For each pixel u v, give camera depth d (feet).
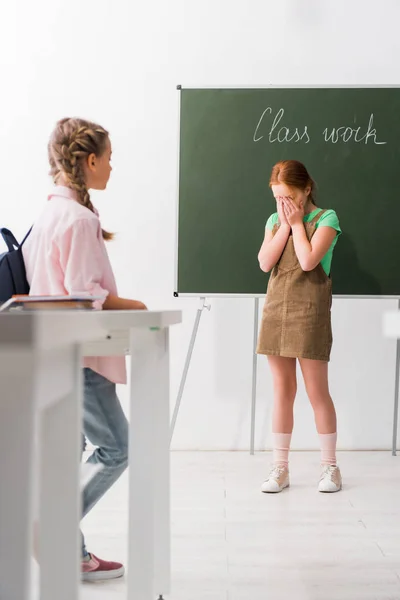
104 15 13.32
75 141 6.03
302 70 13.30
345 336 13.39
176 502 9.61
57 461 2.68
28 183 13.35
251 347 13.46
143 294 13.44
